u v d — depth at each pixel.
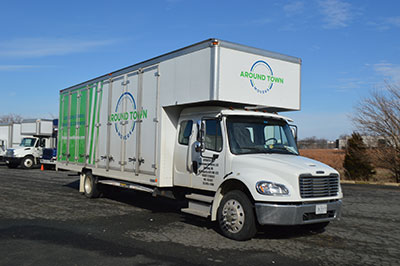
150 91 9.05
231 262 5.58
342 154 28.17
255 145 7.64
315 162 7.36
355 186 18.25
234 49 7.52
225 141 7.40
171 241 6.73
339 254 6.14
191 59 7.86
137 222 8.41
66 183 16.97
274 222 6.31
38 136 27.14
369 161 22.42
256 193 6.45
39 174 22.08
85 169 12.21
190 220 8.70
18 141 29.62
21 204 10.73
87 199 11.91
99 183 11.67
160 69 8.77
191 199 8.05
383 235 7.55
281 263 5.59
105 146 10.79
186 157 8.32
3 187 14.98
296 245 6.66
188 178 8.22
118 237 6.98
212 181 7.57
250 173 6.77
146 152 9.02
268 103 8.02
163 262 5.51
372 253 6.23
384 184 19.36
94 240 6.73
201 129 7.50
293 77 8.58
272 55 8.17
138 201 11.65
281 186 6.42
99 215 9.21
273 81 8.15
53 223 8.16
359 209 10.84
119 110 10.22
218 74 7.26
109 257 5.72
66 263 5.42
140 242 6.63
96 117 11.32
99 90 11.27
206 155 7.76
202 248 6.30
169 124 8.70
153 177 8.70
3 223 8.12
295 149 8.16
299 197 6.45
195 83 7.70
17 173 22.48
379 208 11.05
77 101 12.52
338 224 8.62
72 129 12.76
